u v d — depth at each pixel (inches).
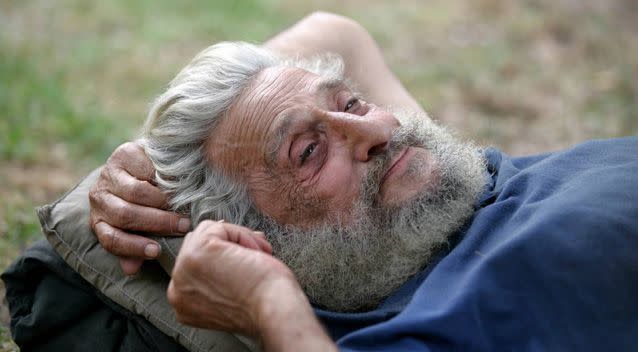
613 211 83.6
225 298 77.8
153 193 97.3
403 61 260.8
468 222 95.2
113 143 190.5
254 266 76.7
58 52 257.1
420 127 97.7
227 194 100.1
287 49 127.6
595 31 287.6
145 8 304.0
